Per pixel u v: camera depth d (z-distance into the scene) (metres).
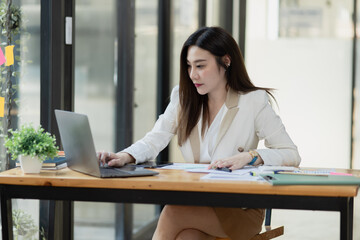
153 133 2.61
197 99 2.53
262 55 7.39
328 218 4.84
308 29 7.32
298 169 2.19
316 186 1.87
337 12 7.26
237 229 2.32
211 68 2.40
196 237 2.28
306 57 7.33
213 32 2.42
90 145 2.01
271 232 2.53
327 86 7.31
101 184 1.99
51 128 2.88
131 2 3.88
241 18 6.62
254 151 2.32
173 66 4.75
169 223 2.28
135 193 2.01
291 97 7.38
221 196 1.94
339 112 7.30
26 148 2.13
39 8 2.88
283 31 7.34
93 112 3.50
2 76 2.71
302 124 7.36
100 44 3.55
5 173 2.14
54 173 2.14
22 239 2.85
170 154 4.67
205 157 2.52
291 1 7.31
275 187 1.88
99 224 3.61
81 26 3.29
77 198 2.04
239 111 2.48
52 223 2.79
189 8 5.22
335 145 7.30
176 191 1.97
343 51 7.28
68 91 2.96
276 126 2.48
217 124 2.52
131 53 3.92
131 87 3.94
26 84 2.83
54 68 2.88
